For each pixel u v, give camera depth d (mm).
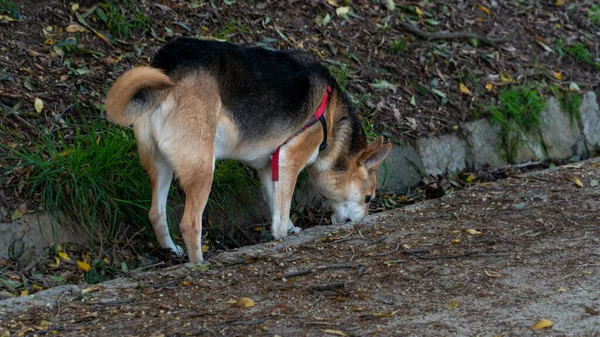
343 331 4156
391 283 4980
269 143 6301
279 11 9266
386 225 6395
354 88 8750
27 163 6148
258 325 4273
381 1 10234
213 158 5797
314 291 4863
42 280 5586
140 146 5918
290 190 6496
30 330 4309
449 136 9000
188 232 5766
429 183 8352
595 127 10570
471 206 6887
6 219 5836
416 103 9109
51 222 6000
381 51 9484
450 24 10453
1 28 7289
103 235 6234
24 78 6973
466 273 5105
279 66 6277
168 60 5719
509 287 4809
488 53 10273
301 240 6074
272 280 5117
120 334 4211
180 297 4824
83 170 6223
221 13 8797
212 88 5773
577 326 4172
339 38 9352
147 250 6387
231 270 5355
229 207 7016
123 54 7730
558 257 5352
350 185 7125
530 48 10750
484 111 9422
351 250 5750
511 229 6113
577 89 10523
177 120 5648
